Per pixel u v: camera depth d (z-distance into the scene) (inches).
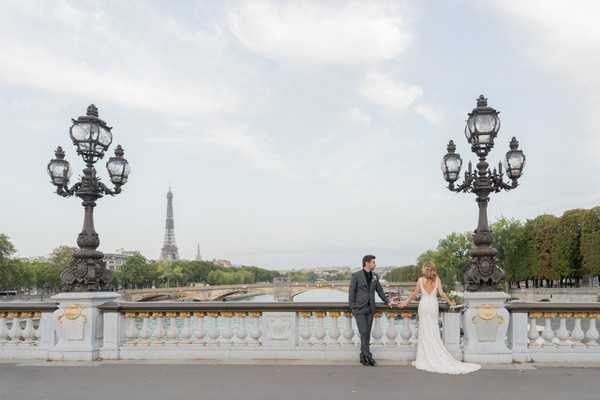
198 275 7322.8
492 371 439.2
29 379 417.7
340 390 377.1
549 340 488.4
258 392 372.5
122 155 546.6
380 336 496.1
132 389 382.9
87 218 521.3
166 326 556.4
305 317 502.3
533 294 3053.6
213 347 499.5
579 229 3088.1
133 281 5605.3
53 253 4685.0
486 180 493.0
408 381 404.5
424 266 472.1
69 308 503.8
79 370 450.9
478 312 475.8
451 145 520.4
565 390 376.2
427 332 454.3
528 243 3491.6
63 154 520.7
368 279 474.3
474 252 486.9
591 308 480.1
